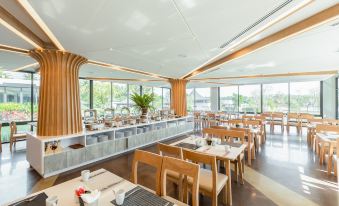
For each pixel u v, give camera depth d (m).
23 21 2.55
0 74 5.93
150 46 3.48
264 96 10.17
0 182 3.08
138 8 2.08
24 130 6.06
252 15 2.33
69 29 2.61
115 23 2.44
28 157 3.79
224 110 11.42
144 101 5.64
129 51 3.79
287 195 2.66
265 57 4.41
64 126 3.69
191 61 4.82
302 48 3.66
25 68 5.79
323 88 8.58
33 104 6.45
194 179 1.63
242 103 10.89
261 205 2.41
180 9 2.12
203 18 2.37
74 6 2.00
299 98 9.25
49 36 2.95
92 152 4.02
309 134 5.57
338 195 2.64
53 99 3.57
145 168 3.69
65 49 3.54
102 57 4.26
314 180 3.13
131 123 5.27
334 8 2.23
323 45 3.48
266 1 2.02
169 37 3.01
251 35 3.09
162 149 2.48
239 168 3.06
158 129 6.21
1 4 2.07
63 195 1.35
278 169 3.62
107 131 4.48
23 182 3.08
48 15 2.20
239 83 10.03
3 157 4.38
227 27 2.68
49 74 3.57
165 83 9.65
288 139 6.24
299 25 2.70
